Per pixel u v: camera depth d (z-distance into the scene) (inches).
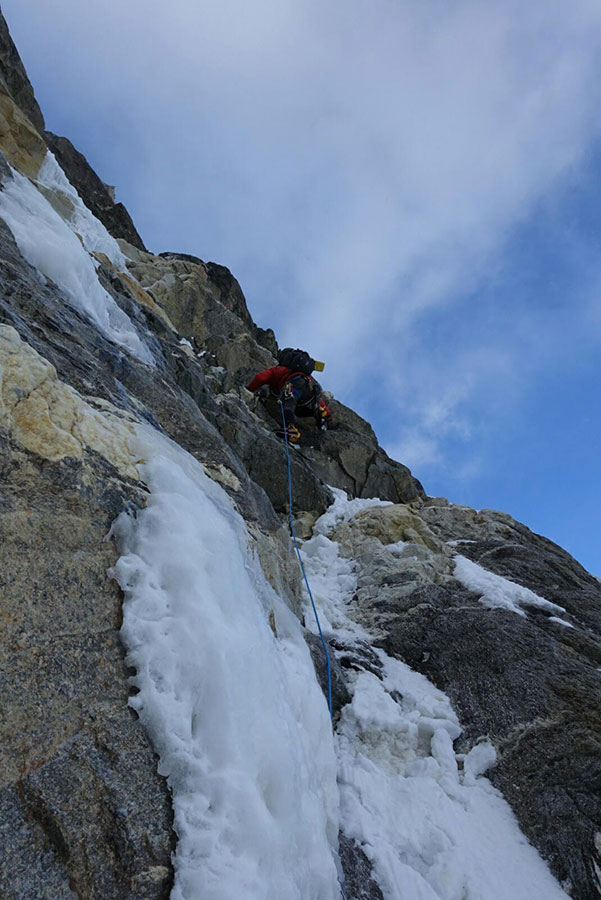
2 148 303.7
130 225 576.1
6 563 82.7
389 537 276.2
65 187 355.3
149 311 322.0
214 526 124.3
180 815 77.1
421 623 208.7
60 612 85.4
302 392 382.3
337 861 109.0
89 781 73.3
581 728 159.6
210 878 71.8
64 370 136.3
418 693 177.3
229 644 98.7
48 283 180.1
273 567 161.5
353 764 145.7
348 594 238.7
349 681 178.5
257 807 83.0
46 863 64.6
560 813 140.5
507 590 232.1
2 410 99.0
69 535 94.2
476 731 163.9
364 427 463.8
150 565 101.3
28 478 95.1
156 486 120.0
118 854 69.9
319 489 331.6
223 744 86.5
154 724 83.4
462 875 120.4
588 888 125.8
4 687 73.0
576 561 333.4
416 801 137.4
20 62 386.6
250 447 305.0
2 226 177.2
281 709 108.5
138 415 152.1
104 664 85.7
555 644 197.6
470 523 333.7
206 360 418.9
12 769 68.3
